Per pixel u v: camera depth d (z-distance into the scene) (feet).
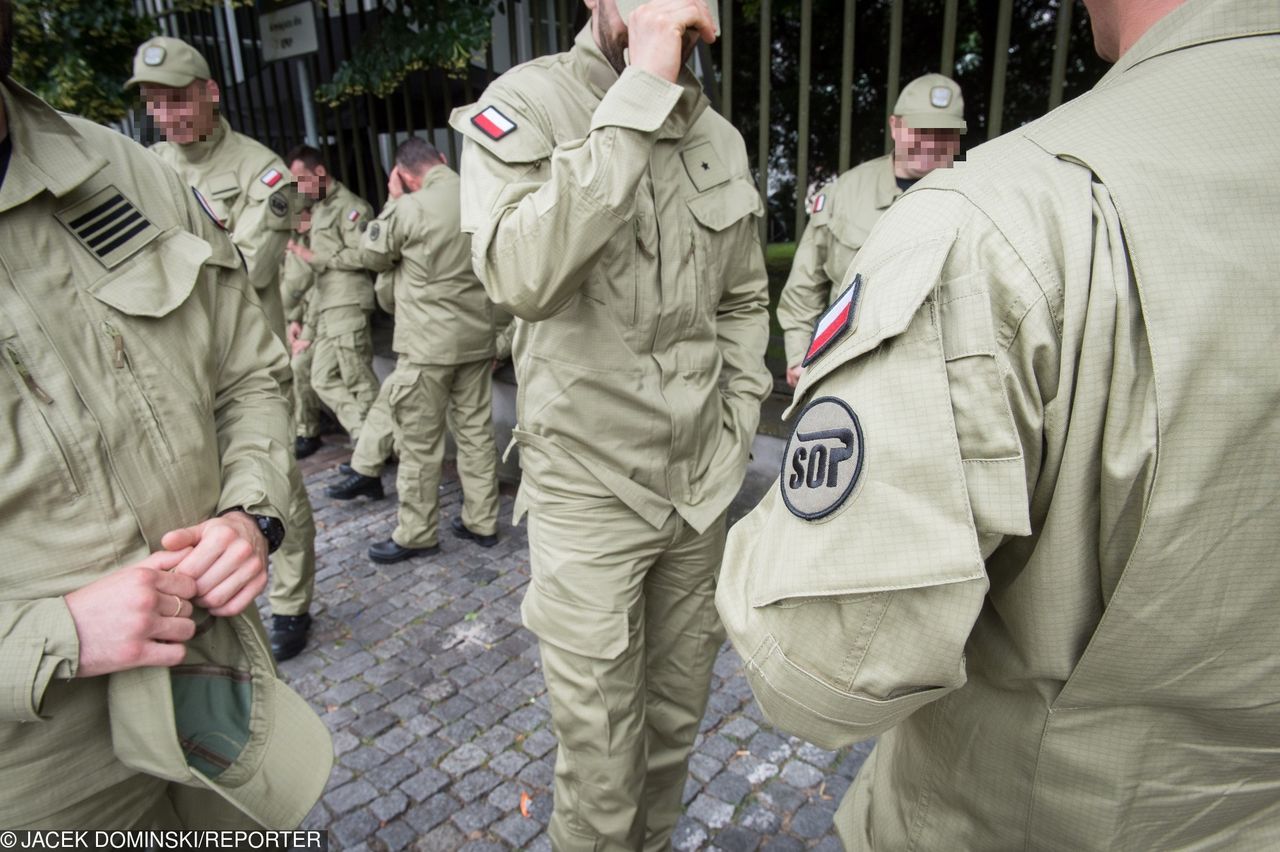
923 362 2.24
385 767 7.82
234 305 4.29
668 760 6.10
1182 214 2.03
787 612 2.51
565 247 4.27
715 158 5.47
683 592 5.81
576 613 5.15
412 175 11.50
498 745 8.10
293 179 10.13
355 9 16.56
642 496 5.17
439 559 12.30
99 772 3.54
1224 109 2.11
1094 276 2.09
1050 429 2.23
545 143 4.90
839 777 7.52
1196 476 2.06
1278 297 1.99
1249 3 2.19
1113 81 2.38
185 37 18.17
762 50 11.02
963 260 2.24
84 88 13.71
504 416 15.05
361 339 15.99
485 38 12.89
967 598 2.21
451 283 11.28
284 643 9.61
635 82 4.19
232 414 4.25
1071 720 2.60
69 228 3.34
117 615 3.09
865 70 17.24
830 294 10.45
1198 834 2.69
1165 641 2.30
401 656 9.71
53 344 3.21
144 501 3.48
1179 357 2.00
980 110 16.47
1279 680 2.33
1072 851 2.77
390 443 14.30
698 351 5.49
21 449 3.11
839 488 2.34
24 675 2.96
